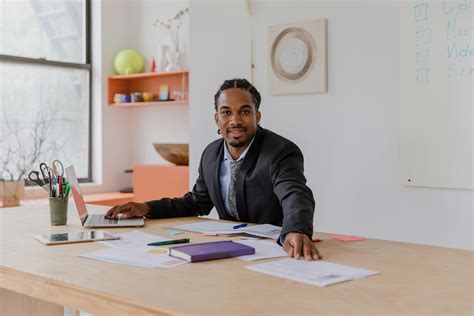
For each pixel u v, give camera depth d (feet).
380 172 9.64
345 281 3.81
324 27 10.12
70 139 16.51
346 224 10.06
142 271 4.17
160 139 16.78
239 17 11.30
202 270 4.15
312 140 10.43
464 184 8.74
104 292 3.61
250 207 6.96
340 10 9.99
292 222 4.98
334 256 4.61
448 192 8.96
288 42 10.56
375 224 9.74
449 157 8.88
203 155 7.64
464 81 8.68
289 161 6.46
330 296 3.44
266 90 11.00
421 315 3.07
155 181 14.57
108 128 16.83
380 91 9.59
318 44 10.19
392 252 4.77
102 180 16.67
